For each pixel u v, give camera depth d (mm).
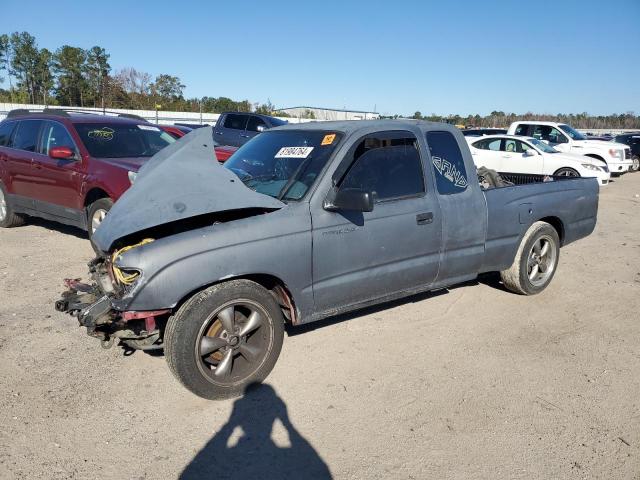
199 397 3607
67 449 3053
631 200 13945
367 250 4090
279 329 3756
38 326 4676
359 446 3127
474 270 4984
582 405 3582
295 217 3729
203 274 3352
